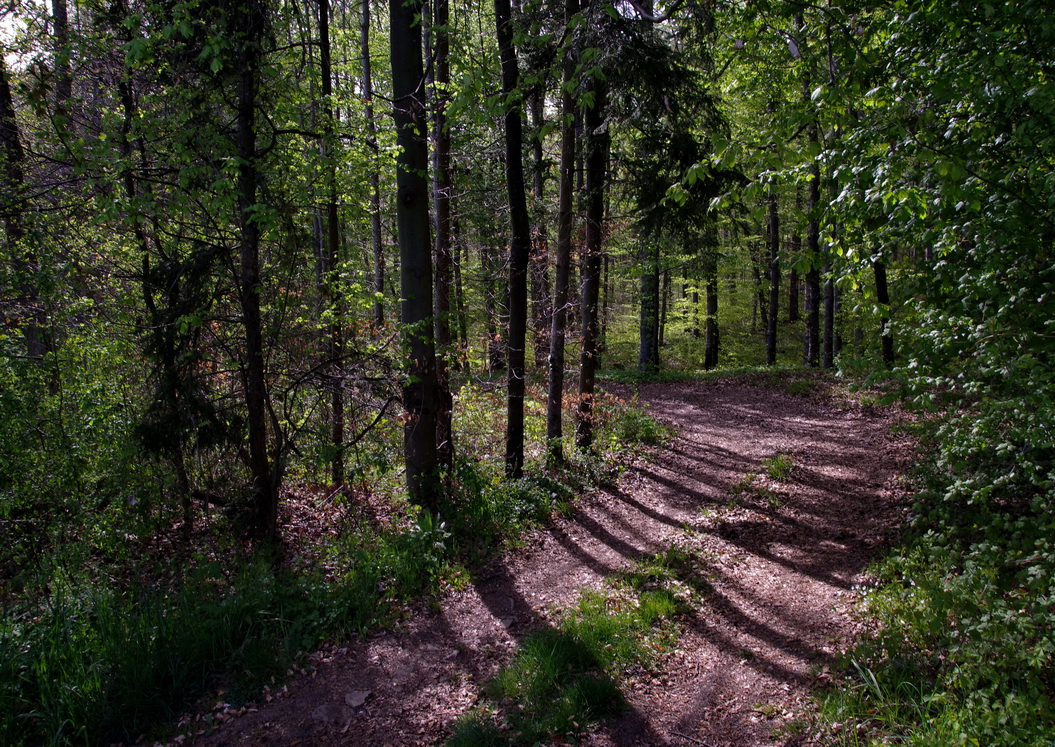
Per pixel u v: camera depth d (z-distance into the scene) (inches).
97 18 244.4
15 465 225.0
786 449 459.5
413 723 170.9
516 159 336.5
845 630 196.5
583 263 436.5
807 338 844.6
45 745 157.1
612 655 193.6
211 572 225.5
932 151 140.3
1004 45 150.3
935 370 165.9
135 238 264.1
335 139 280.7
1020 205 150.3
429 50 381.7
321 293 307.4
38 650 177.6
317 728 169.8
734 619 218.5
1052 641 131.3
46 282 234.5
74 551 229.8
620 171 491.8
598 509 349.4
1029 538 167.9
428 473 312.3
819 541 279.4
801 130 173.5
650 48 351.9
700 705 171.6
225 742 164.6
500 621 226.7
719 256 688.4
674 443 495.2
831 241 175.6
